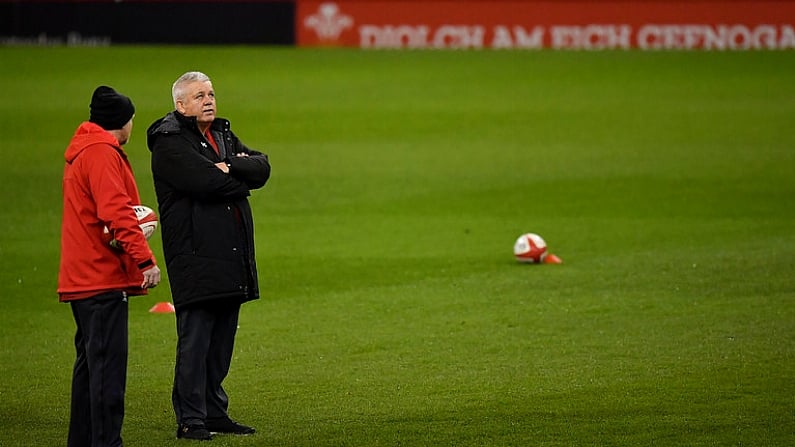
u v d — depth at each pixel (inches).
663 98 4013.3
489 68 4714.6
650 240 2143.2
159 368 1353.3
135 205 1030.4
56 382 1295.5
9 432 1111.6
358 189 2728.8
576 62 4842.5
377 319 1585.9
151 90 4252.0
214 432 1102.4
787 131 3422.7
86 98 4047.7
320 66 4842.5
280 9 5575.8
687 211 2433.6
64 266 1005.8
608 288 1753.2
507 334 1487.5
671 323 1525.6
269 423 1128.8
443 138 3412.9
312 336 1494.8
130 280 1013.2
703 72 4539.9
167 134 1061.8
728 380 1246.3
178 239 1066.7
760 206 2472.9
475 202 2561.5
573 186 2721.5
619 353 1376.7
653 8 5255.9
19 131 3481.8
